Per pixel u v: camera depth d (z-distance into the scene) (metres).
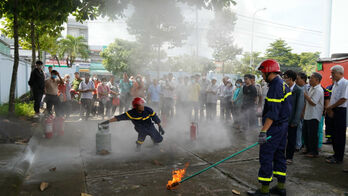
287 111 2.93
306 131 4.66
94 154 4.27
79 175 3.35
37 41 11.47
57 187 2.97
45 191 2.85
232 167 3.82
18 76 13.13
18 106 7.78
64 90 7.46
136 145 4.70
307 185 3.25
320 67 10.01
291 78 4.04
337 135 4.13
